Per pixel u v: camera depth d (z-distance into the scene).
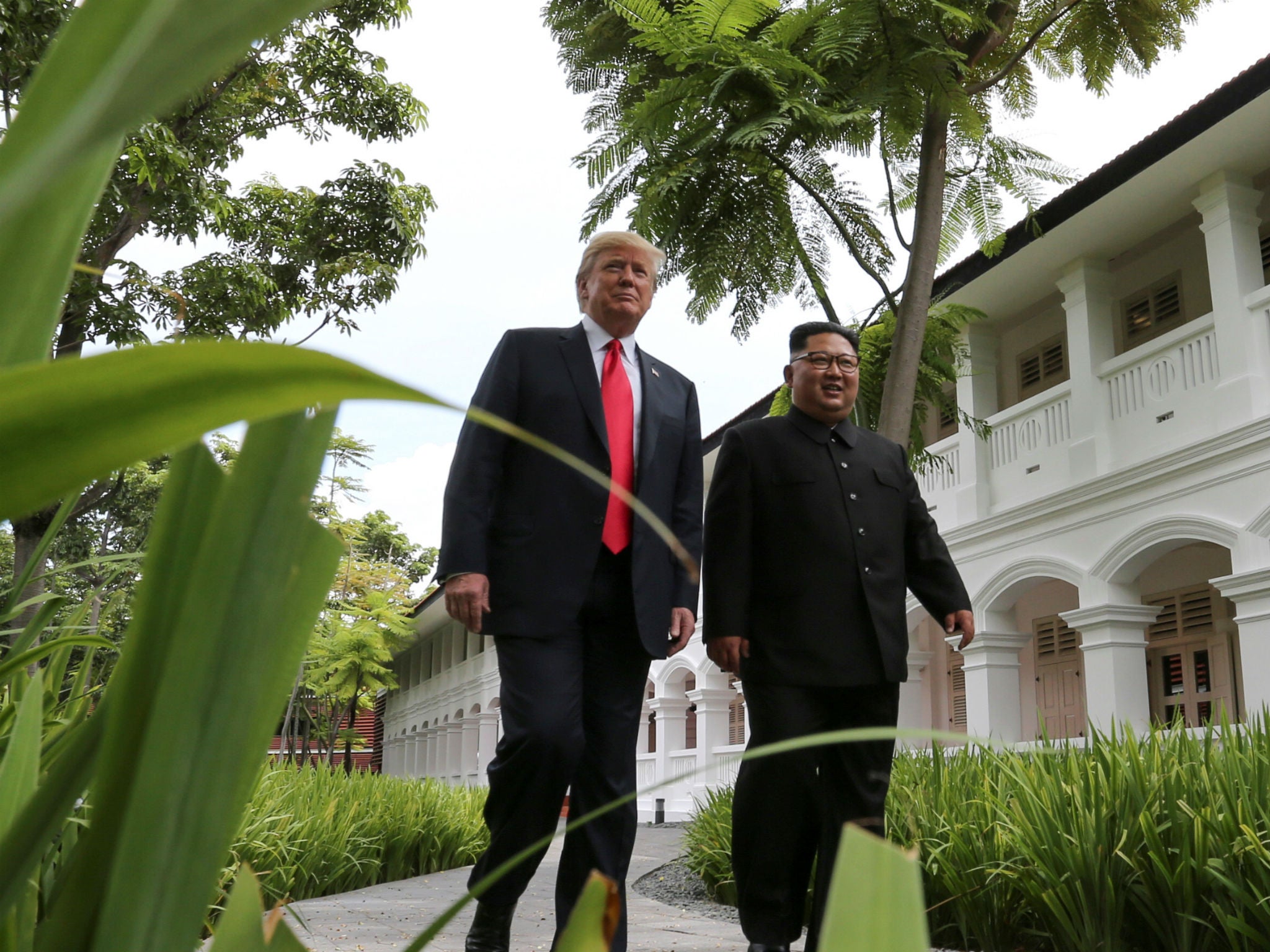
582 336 2.80
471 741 30.22
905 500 3.08
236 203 12.54
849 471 2.99
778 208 6.93
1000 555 12.66
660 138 6.56
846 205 7.20
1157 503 10.57
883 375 7.84
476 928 2.60
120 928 0.24
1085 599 11.26
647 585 2.64
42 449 0.17
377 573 26.97
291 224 13.66
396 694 46.00
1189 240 12.48
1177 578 12.99
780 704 2.78
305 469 0.27
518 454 2.68
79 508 8.34
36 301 0.28
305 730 26.28
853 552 2.89
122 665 0.27
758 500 2.92
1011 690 12.39
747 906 2.81
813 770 2.78
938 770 4.64
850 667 2.81
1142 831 3.10
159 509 0.28
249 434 0.27
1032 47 8.12
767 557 2.90
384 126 13.16
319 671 25.48
